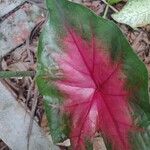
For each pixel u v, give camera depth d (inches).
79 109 10.7
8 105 14.7
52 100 10.5
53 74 10.3
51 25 9.8
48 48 10.0
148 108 9.8
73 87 10.5
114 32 9.4
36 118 14.6
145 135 10.4
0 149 14.7
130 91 9.9
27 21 15.2
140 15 13.4
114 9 15.0
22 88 14.8
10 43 15.1
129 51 9.4
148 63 14.7
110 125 10.6
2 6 15.4
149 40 14.9
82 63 10.3
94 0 15.2
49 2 9.5
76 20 9.7
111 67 9.9
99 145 14.1
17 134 14.6
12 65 15.0
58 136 10.7
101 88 10.4
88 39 9.9
